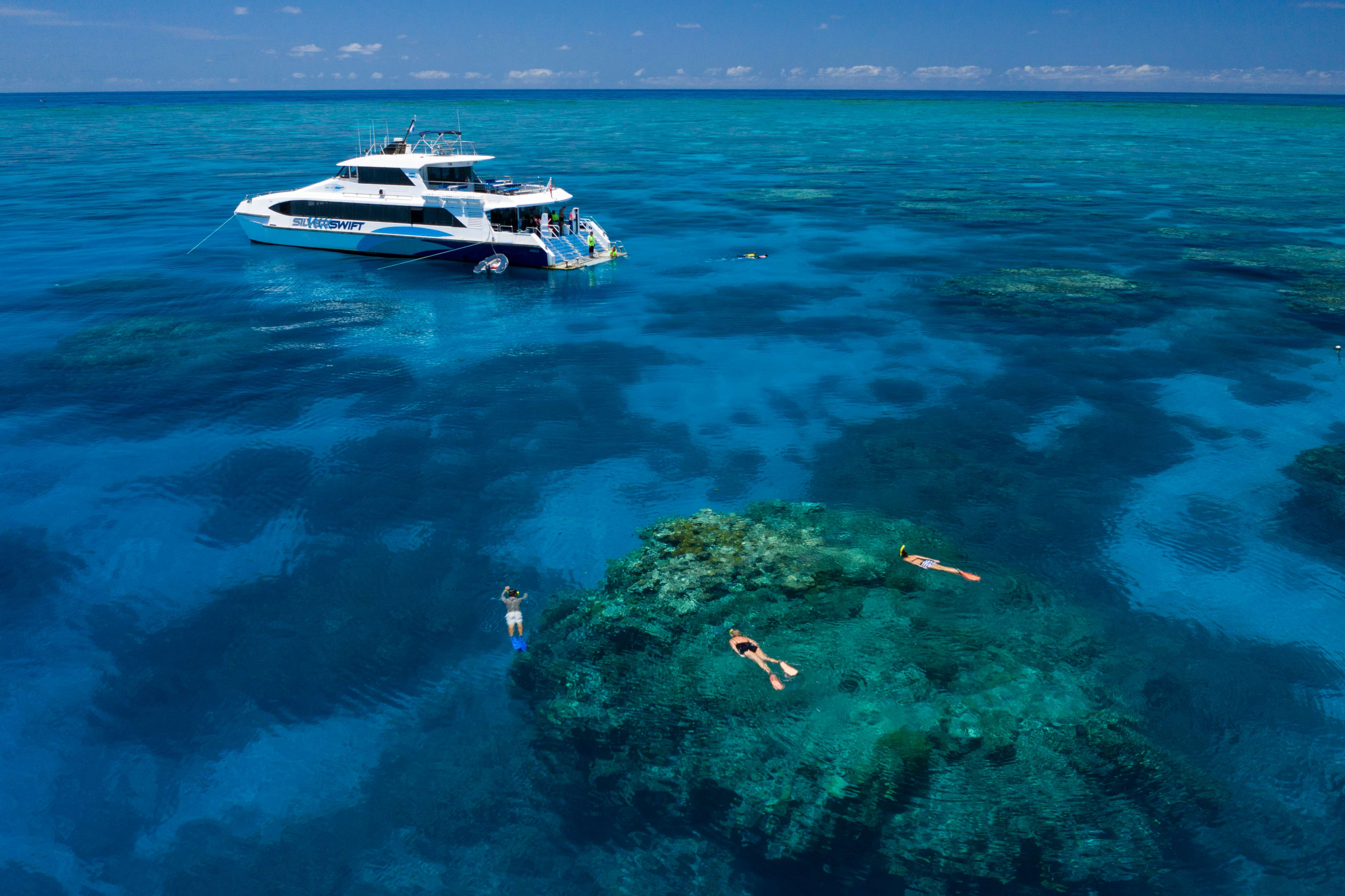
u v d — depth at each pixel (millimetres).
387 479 18922
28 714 12133
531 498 18062
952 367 25781
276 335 28812
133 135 117188
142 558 15977
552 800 10367
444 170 38562
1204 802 10008
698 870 9297
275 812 10500
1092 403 22766
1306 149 95125
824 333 29219
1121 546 15820
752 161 83688
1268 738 11141
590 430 21547
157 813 10531
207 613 14383
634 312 32031
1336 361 25453
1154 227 46750
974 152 93188
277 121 161625
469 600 14562
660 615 13492
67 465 19438
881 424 21734
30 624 14102
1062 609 13789
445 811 10352
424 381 24828
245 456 19984
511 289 35438
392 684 12609
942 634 12883
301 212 40906
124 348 26922
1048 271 36812
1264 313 30109
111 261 39219
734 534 15969
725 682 11859
